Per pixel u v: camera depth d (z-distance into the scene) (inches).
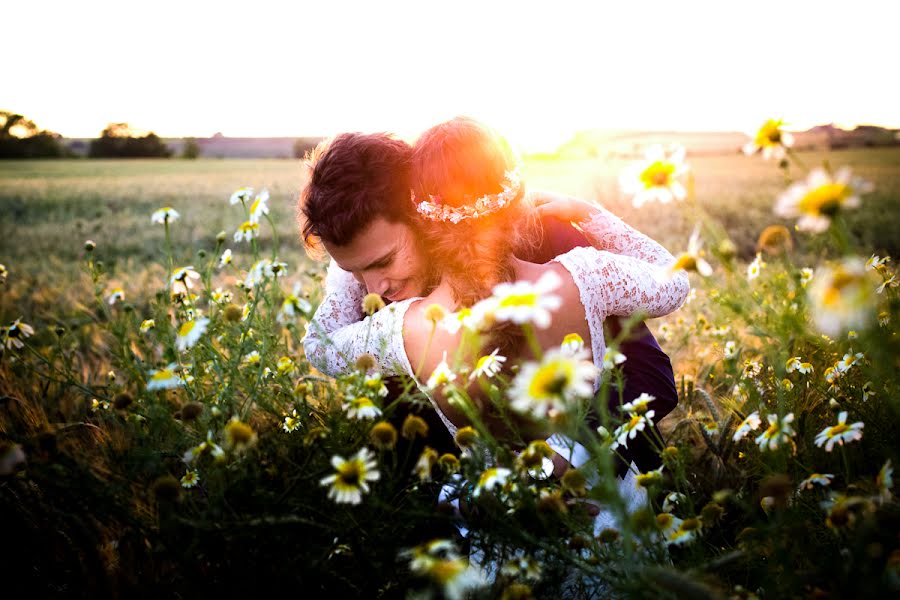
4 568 54.2
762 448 51.6
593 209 87.6
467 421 67.7
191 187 1088.2
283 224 550.9
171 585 53.0
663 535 49.5
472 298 62.0
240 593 48.6
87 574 54.6
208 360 65.2
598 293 68.2
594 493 40.3
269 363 72.0
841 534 43.3
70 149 2122.3
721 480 71.2
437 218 64.0
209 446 52.6
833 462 61.8
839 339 61.1
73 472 48.3
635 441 72.2
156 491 47.1
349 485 47.5
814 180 33.3
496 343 62.7
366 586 52.1
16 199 949.2
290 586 48.5
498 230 65.8
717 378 102.3
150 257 426.9
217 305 78.0
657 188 44.0
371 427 55.7
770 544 49.5
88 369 103.5
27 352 98.4
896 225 352.2
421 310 66.9
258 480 52.4
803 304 47.3
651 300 71.7
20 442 53.4
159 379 57.1
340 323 84.2
